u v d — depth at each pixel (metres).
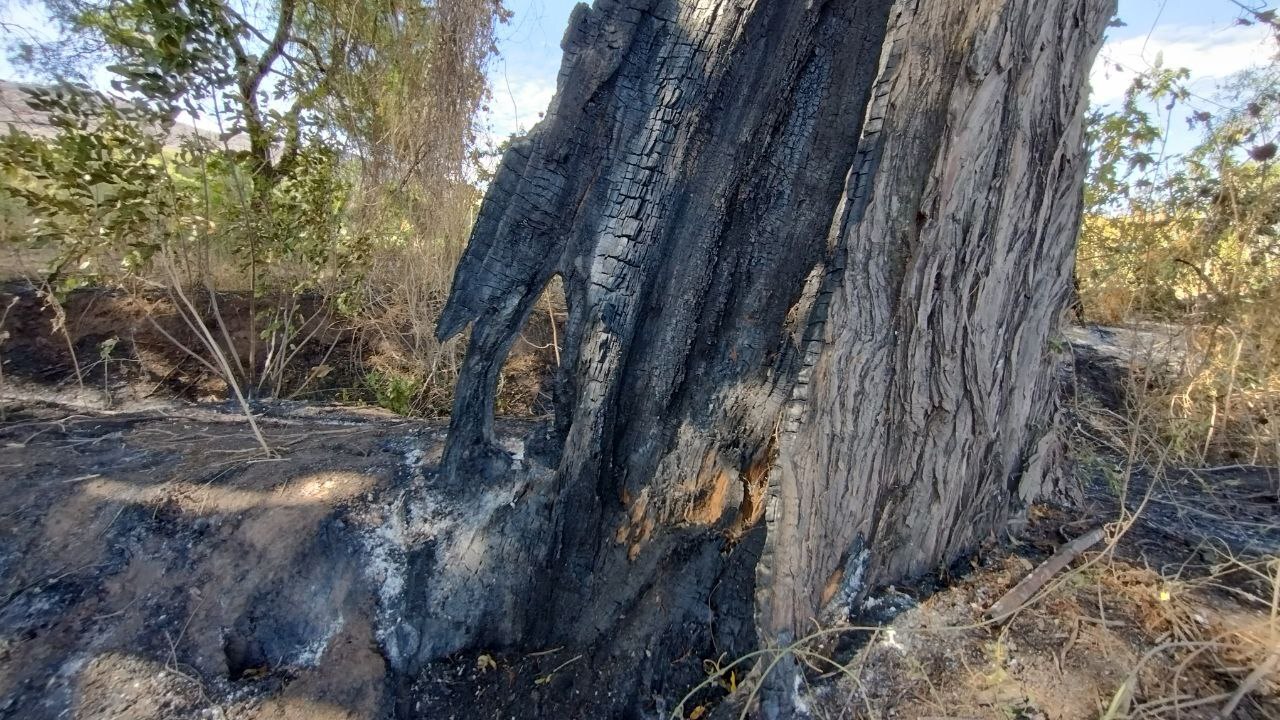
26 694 2.33
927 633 2.07
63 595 2.63
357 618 2.55
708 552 2.30
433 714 2.33
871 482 2.15
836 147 2.32
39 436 3.73
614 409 2.49
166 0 3.31
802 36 2.31
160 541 2.82
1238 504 2.86
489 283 2.50
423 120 5.32
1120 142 3.53
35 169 3.48
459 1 5.14
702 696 2.19
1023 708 1.83
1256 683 1.78
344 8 5.33
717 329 2.47
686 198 2.42
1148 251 3.77
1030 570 2.27
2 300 4.93
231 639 2.54
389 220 5.60
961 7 1.89
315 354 5.41
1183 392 3.53
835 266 2.01
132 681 2.38
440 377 5.09
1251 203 3.40
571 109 2.37
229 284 5.55
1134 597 2.12
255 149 4.28
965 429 2.22
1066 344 3.73
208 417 4.16
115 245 3.83
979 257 2.07
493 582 2.54
